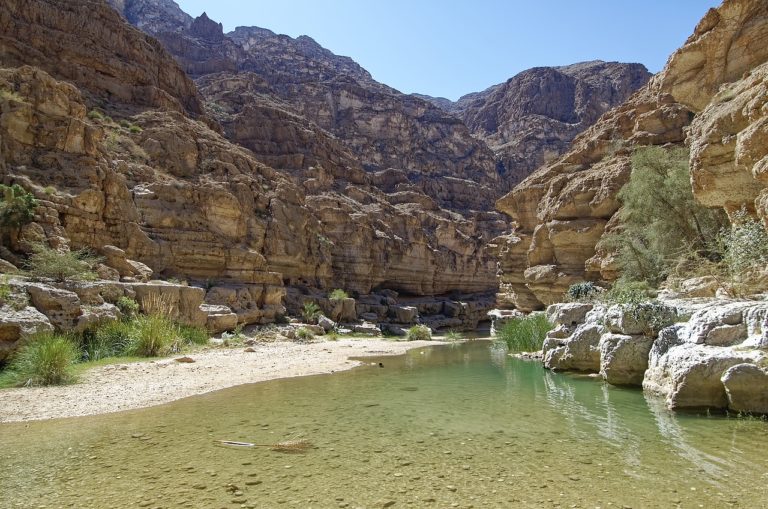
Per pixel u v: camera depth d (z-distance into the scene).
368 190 83.81
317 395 13.75
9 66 43.28
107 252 28.47
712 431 9.14
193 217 38.62
